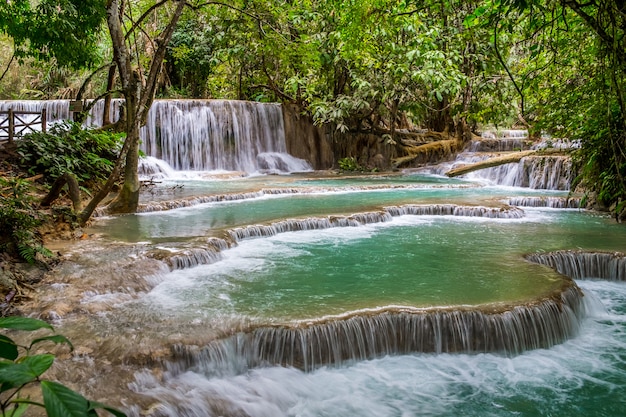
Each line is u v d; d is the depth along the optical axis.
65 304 5.62
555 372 5.31
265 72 21.59
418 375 5.18
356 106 20.41
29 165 11.45
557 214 12.22
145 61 23.34
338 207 11.98
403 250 8.53
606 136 10.13
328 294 6.29
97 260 7.11
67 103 18.11
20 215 6.79
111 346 4.79
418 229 10.36
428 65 17.77
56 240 8.22
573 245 8.80
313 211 11.37
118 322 5.34
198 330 5.15
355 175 20.14
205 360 4.83
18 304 5.56
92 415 1.34
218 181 17.41
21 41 10.45
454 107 22.72
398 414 4.57
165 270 7.04
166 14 24.23
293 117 22.47
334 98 21.83
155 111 19.05
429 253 8.32
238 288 6.54
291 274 7.18
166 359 4.66
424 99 22.30
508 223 11.00
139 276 6.58
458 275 7.07
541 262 8.05
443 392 4.91
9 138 11.69
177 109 19.59
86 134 12.34
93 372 4.39
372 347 5.45
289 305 5.88
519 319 5.71
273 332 5.18
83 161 12.05
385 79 19.83
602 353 5.72
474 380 5.13
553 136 11.37
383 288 6.52
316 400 4.75
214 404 4.41
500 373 5.27
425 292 6.34
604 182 11.05
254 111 21.42
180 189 14.73
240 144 21.02
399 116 27.25
